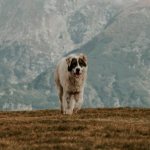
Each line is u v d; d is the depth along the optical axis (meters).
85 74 40.00
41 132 29.50
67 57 39.69
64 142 26.05
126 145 24.83
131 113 41.94
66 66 39.72
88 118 37.28
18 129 30.50
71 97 40.19
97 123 32.53
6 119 36.41
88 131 29.42
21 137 27.78
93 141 25.97
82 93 40.47
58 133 28.69
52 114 42.88
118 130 29.47
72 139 26.72
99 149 23.95
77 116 38.31
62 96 42.62
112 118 37.56
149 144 24.97
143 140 26.14
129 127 30.36
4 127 31.27
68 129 30.30
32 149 24.19
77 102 40.44
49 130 30.16
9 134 29.08
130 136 27.55
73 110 40.81
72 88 39.75
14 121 34.47
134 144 24.97
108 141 25.91
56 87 43.59
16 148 24.41
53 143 25.91
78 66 38.94
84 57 39.56
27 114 43.88
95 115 39.66
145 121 34.59
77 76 39.19
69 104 40.16
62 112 43.19
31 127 31.05
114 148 24.12
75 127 30.50
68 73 39.47
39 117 38.22
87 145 24.92
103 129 29.89
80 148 24.17
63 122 33.50
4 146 25.11
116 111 45.03
